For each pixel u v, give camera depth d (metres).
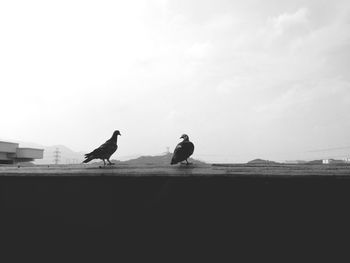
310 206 3.07
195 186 3.30
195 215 3.30
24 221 3.78
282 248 3.11
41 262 3.68
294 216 3.10
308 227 3.07
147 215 3.43
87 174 3.45
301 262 3.06
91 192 3.62
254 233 3.17
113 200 3.54
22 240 3.75
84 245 3.58
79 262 3.55
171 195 3.37
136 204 3.47
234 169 3.35
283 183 3.09
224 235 3.23
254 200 3.17
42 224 3.74
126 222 3.49
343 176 2.92
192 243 3.29
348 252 2.98
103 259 3.50
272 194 3.13
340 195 3.00
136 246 3.43
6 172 3.81
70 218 3.65
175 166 3.69
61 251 3.64
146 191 3.45
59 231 3.68
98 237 3.56
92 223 3.59
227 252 3.21
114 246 3.49
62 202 3.69
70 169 3.76
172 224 3.36
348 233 2.99
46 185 3.76
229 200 3.23
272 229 3.14
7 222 3.83
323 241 3.04
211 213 3.27
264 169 3.29
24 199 3.80
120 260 3.45
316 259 3.03
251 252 3.16
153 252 3.38
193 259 3.28
